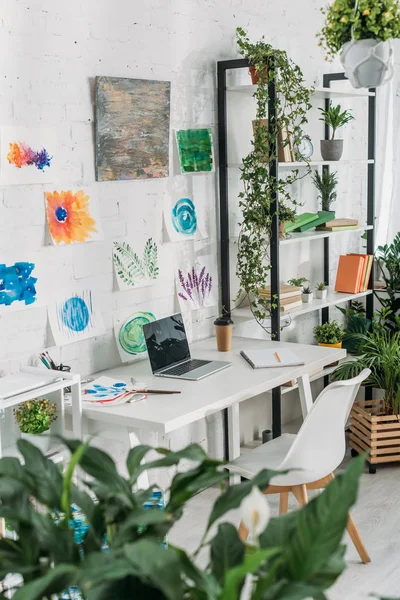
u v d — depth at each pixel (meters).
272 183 3.79
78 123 3.15
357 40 2.77
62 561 1.21
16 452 2.71
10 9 2.81
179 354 3.47
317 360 3.48
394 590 2.97
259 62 3.68
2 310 2.89
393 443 4.09
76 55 3.11
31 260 3.00
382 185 5.28
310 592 1.06
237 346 3.79
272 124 3.75
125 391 3.01
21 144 2.89
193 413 2.80
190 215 3.81
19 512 1.27
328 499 1.14
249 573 1.09
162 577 1.02
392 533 3.43
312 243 4.83
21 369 2.90
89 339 3.32
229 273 4.07
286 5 4.37
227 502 1.27
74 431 2.83
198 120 3.83
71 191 3.14
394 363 4.20
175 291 3.77
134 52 3.40
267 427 4.53
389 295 5.09
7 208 2.88
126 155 3.37
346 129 5.03
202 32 3.79
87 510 1.29
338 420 2.86
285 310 4.12
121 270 3.42
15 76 2.86
